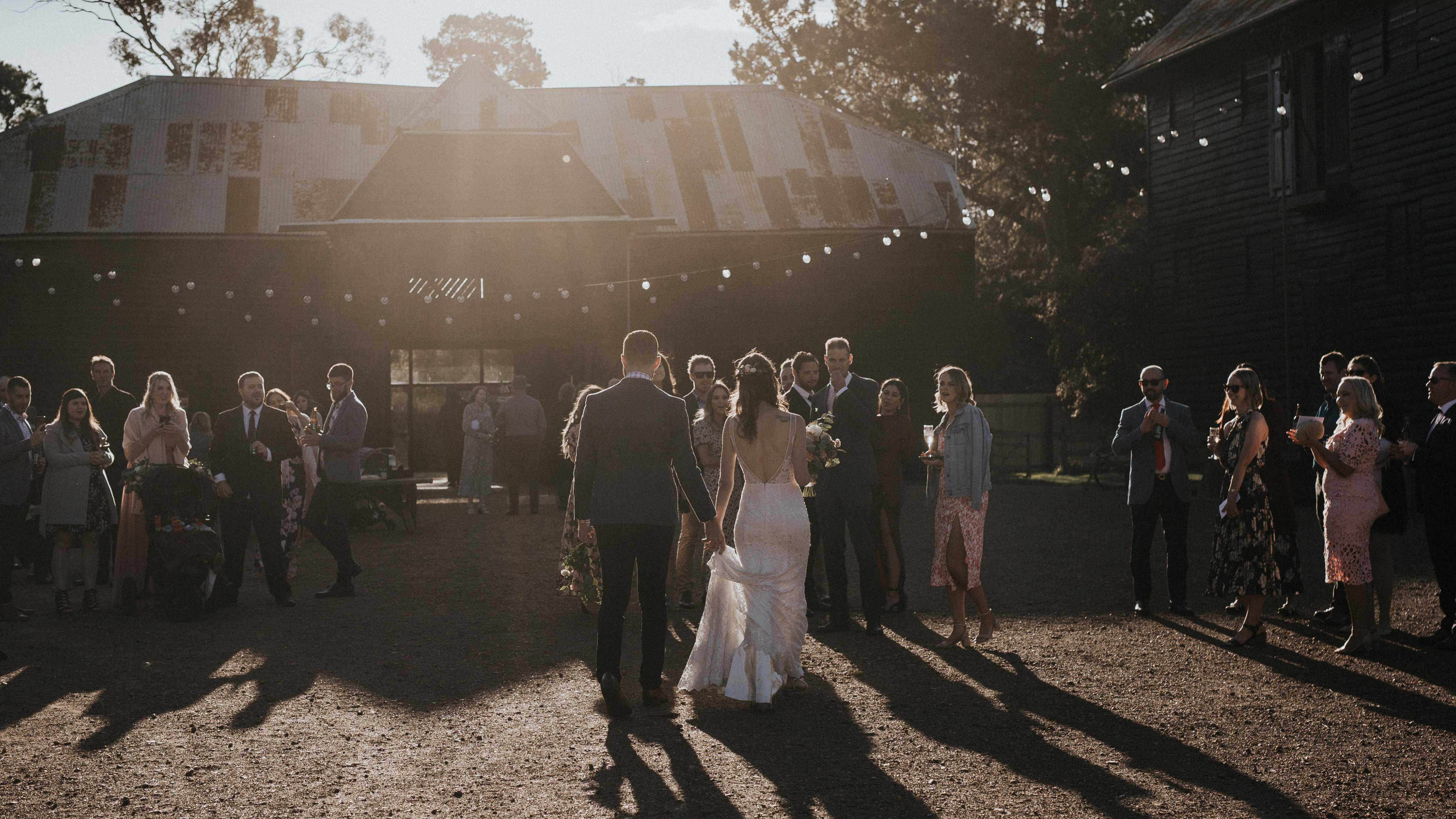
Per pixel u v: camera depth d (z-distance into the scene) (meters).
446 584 10.31
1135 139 35.66
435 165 22.17
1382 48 18.61
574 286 22.45
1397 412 7.78
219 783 4.61
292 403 10.91
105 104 24.64
